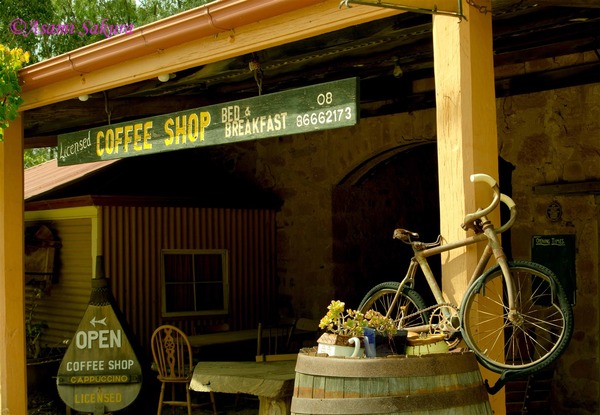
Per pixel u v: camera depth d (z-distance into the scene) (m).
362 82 8.18
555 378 7.29
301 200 10.17
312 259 10.06
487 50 4.00
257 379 5.90
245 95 8.05
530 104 7.47
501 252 3.78
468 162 3.93
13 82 6.54
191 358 7.50
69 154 6.73
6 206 7.20
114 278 9.51
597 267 7.06
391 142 8.92
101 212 9.48
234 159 10.98
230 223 10.31
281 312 10.52
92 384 7.72
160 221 9.86
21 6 16.47
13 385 7.16
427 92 8.09
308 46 5.90
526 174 7.52
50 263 10.42
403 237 4.36
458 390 3.54
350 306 9.88
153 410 8.54
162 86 7.05
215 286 10.20
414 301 4.54
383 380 3.50
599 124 7.02
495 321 3.99
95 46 5.98
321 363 3.65
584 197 7.14
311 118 4.78
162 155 10.62
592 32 5.99
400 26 5.36
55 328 10.56
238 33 5.14
